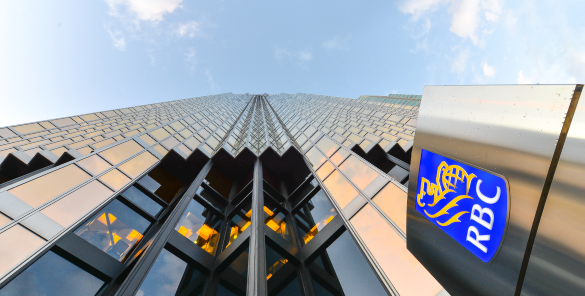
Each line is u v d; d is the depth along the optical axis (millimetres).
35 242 6094
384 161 14688
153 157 13914
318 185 11547
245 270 7254
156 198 11094
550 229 2463
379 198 7398
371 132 21781
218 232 9672
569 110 2393
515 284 2771
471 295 3465
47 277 5734
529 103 2791
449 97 3984
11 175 14000
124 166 11430
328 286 6730
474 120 3467
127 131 20391
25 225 6309
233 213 10711
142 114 28547
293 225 10109
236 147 17734
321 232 8633
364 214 7469
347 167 10289
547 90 2635
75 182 8648
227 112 42281
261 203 9562
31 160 14242
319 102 47000
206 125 27531
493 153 3117
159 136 16922
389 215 6590
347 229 7598
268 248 7852
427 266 4387
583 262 2176
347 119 29625
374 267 5910
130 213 9312
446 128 3975
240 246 7711
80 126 23672
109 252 7531
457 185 3689
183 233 8070
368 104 39594
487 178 3174
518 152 2822
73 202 7875
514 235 2791
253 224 8039
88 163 9875
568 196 2318
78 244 6867
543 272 2516
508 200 2883
